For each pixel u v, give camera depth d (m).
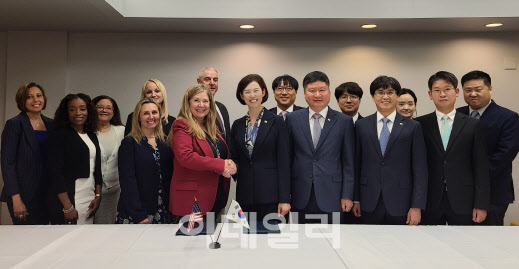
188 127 2.56
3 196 3.23
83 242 1.99
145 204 2.92
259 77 3.07
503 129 3.54
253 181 2.93
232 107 5.02
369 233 2.17
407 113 4.15
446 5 4.21
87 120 3.27
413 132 2.91
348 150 2.96
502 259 1.76
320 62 5.00
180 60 5.02
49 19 4.41
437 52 4.95
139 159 2.92
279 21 4.40
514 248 1.92
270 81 5.01
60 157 3.06
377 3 4.24
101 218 3.41
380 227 2.31
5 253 1.82
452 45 4.94
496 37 4.91
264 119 2.98
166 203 3.02
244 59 5.01
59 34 4.90
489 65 4.92
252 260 1.72
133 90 5.01
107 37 4.99
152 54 5.02
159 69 5.02
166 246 1.92
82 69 4.98
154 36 5.01
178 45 5.02
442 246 1.94
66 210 3.04
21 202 3.16
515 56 4.90
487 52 4.92
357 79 4.98
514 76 4.91
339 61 4.99
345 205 2.94
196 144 2.57
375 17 4.25
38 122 3.40
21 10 4.09
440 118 3.11
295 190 3.01
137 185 2.92
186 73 5.02
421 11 4.23
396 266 1.66
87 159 3.16
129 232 2.17
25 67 4.88
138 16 4.27
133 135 2.96
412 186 2.91
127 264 1.67
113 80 5.00
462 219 3.01
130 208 2.86
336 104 5.00
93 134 3.29
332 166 2.95
